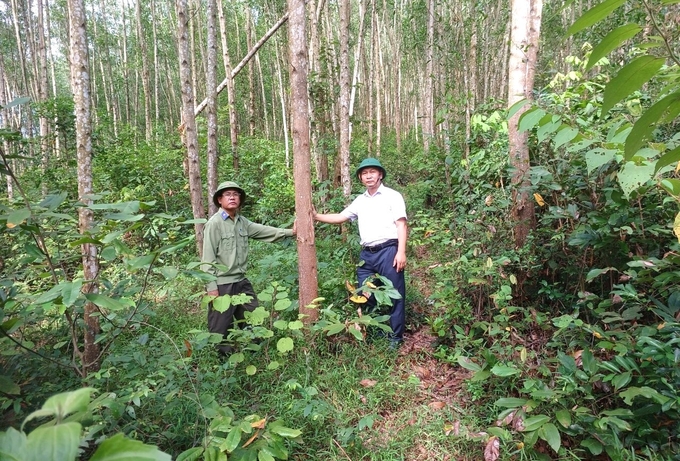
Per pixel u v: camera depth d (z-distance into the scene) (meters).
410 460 2.28
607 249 2.88
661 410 1.93
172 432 2.16
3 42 18.88
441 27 11.56
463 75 11.12
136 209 1.65
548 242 3.36
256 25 18.66
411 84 20.80
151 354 2.80
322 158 6.99
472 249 3.48
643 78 0.65
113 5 23.22
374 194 3.66
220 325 3.28
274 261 4.10
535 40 3.60
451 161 4.22
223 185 3.31
